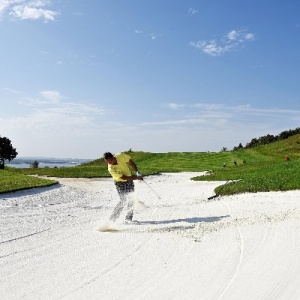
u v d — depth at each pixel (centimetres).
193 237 807
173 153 6238
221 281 554
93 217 1118
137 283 559
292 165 2286
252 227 865
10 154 7150
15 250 746
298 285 525
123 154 971
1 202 1470
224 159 5350
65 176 2986
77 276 593
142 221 1006
